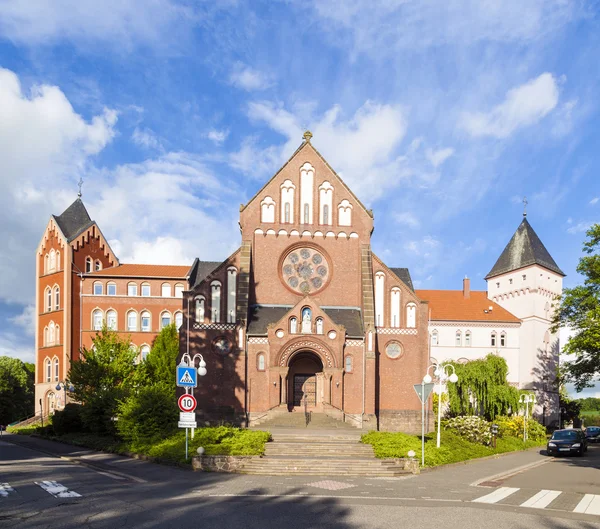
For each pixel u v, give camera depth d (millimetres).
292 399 45594
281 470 25188
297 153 49281
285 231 48281
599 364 50750
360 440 31391
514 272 81812
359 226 48812
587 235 49500
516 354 77875
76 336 68312
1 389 84062
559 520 15367
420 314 47281
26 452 33125
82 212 75250
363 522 14594
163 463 26891
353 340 44562
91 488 19031
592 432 65250
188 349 44531
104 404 39000
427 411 45781
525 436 51250
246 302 44812
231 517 14820
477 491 21172
